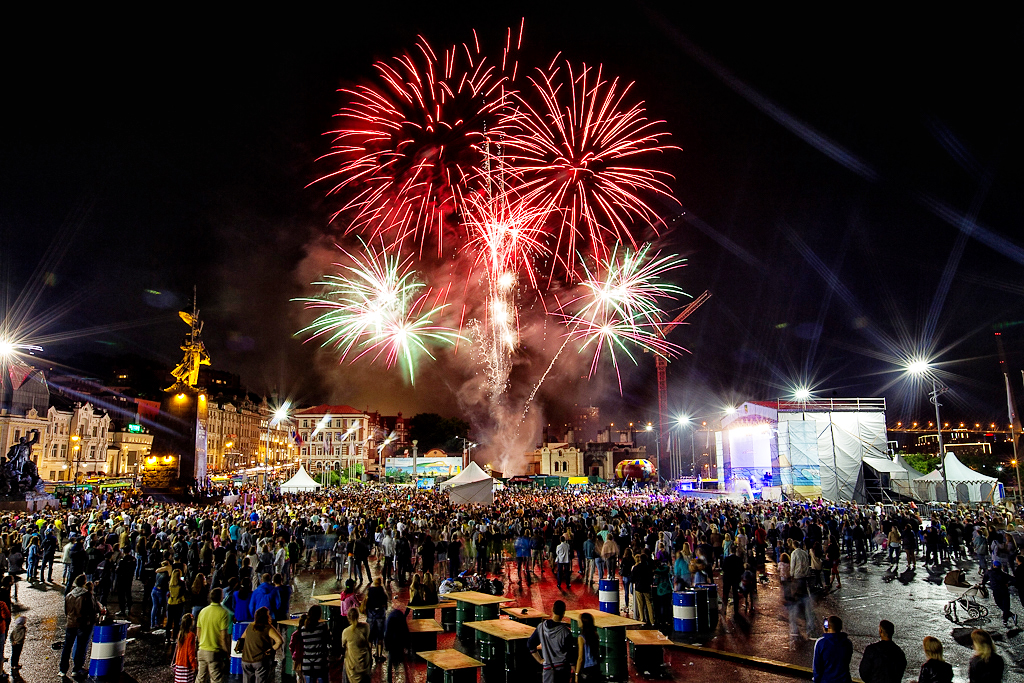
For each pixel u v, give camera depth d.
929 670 7.26
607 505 45.56
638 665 11.79
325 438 141.62
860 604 17.69
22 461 42.97
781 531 25.66
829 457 55.19
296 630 10.72
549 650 9.47
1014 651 12.80
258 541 20.88
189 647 10.73
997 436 88.12
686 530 27.08
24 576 23.16
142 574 17.41
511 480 103.56
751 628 14.98
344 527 26.25
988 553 21.95
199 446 55.66
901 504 39.47
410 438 156.38
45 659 12.95
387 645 11.59
